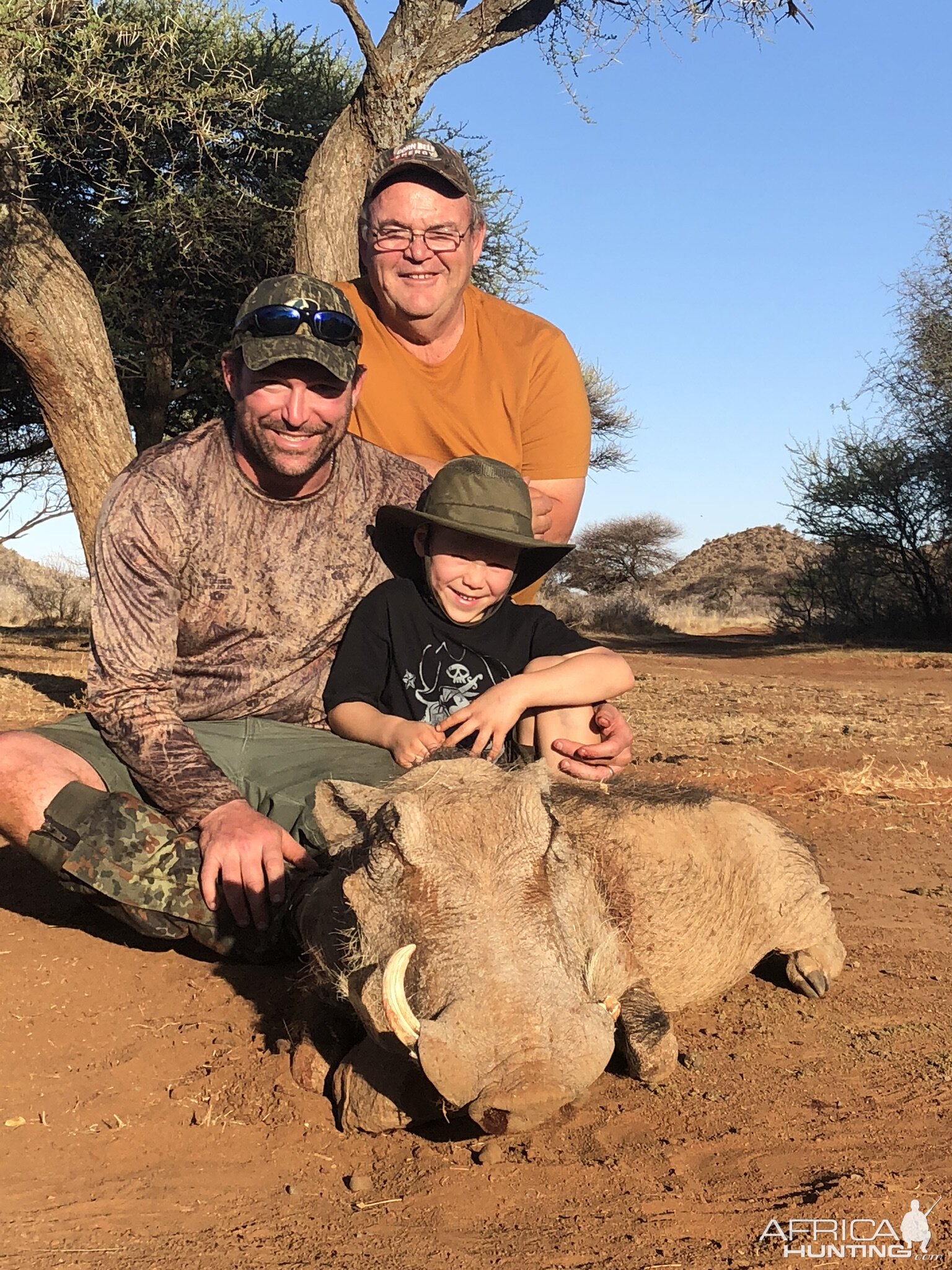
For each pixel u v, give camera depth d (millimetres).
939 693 5086
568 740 1396
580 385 1832
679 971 1259
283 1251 823
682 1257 808
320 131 4707
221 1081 1102
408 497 1533
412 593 1424
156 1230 854
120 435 3408
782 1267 787
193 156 4398
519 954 868
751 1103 1081
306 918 1186
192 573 1425
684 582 22016
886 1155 965
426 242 1643
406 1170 953
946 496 9055
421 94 3230
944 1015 1310
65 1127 1016
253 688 1471
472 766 1026
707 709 4242
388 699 1430
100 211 4094
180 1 4355
